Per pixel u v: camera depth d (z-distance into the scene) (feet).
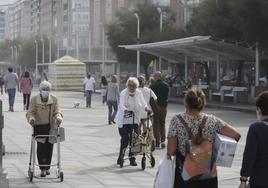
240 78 236.02
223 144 30.27
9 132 101.04
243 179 29.14
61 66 355.77
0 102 46.57
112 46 360.28
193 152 30.76
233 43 195.72
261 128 29.19
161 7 375.25
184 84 256.52
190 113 31.76
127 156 71.77
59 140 54.60
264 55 213.05
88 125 119.75
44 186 52.21
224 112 168.55
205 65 257.96
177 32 291.58
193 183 31.07
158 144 80.89
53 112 55.77
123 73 488.02
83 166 64.44
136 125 63.87
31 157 54.95
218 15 215.10
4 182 45.21
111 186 52.95
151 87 81.46
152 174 59.98
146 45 231.30
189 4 429.79
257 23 178.19
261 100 29.68
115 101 121.49
